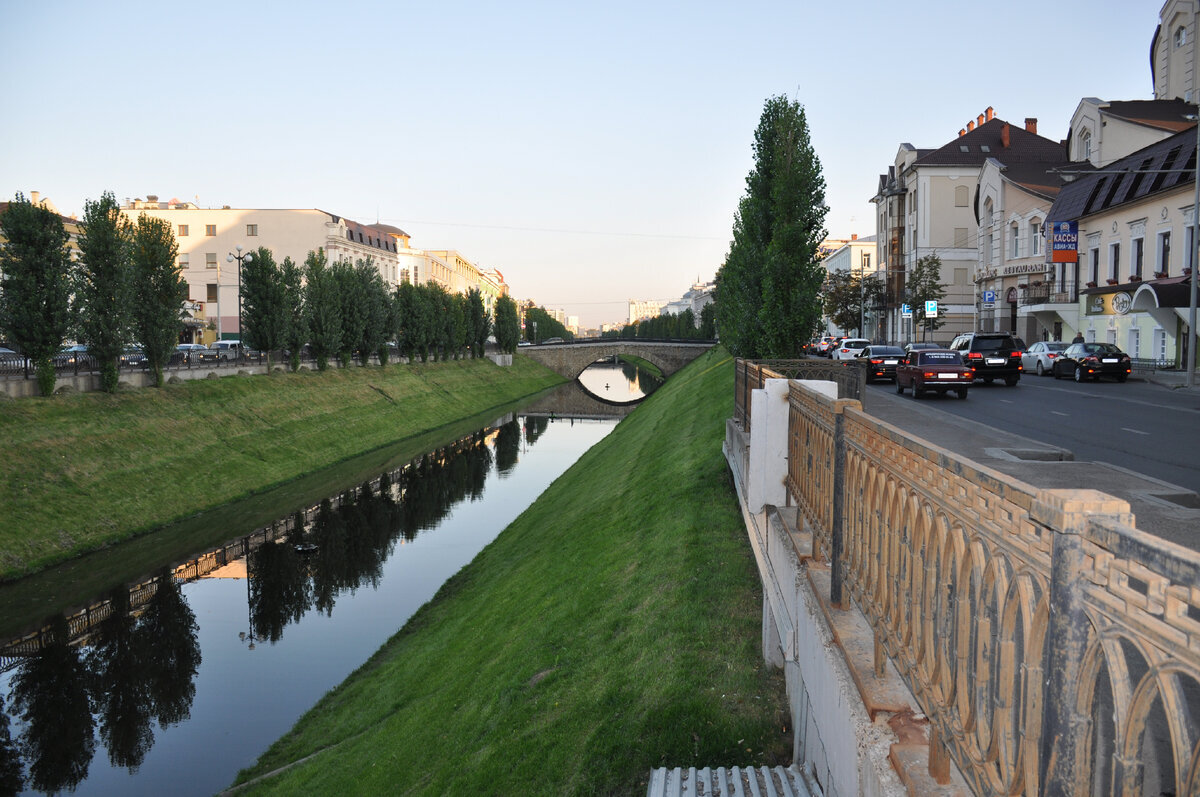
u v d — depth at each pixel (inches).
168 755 552.7
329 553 1000.2
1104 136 1593.3
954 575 98.6
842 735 147.9
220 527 1087.6
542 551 744.3
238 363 1776.6
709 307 4153.5
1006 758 82.6
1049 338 1649.9
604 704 321.7
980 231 2032.5
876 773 119.3
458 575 895.1
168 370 1478.8
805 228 801.6
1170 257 1186.0
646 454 925.2
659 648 340.5
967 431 547.2
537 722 344.8
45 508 959.0
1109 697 137.9
